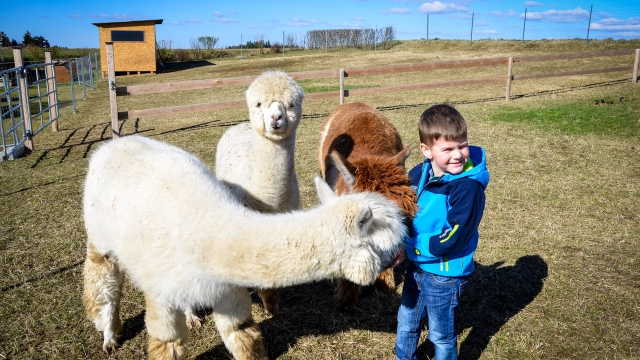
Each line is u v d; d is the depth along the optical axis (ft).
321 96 33.86
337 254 6.96
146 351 10.22
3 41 116.98
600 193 18.08
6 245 14.57
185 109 29.91
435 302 8.18
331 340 10.53
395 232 7.05
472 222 7.39
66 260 13.69
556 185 18.99
